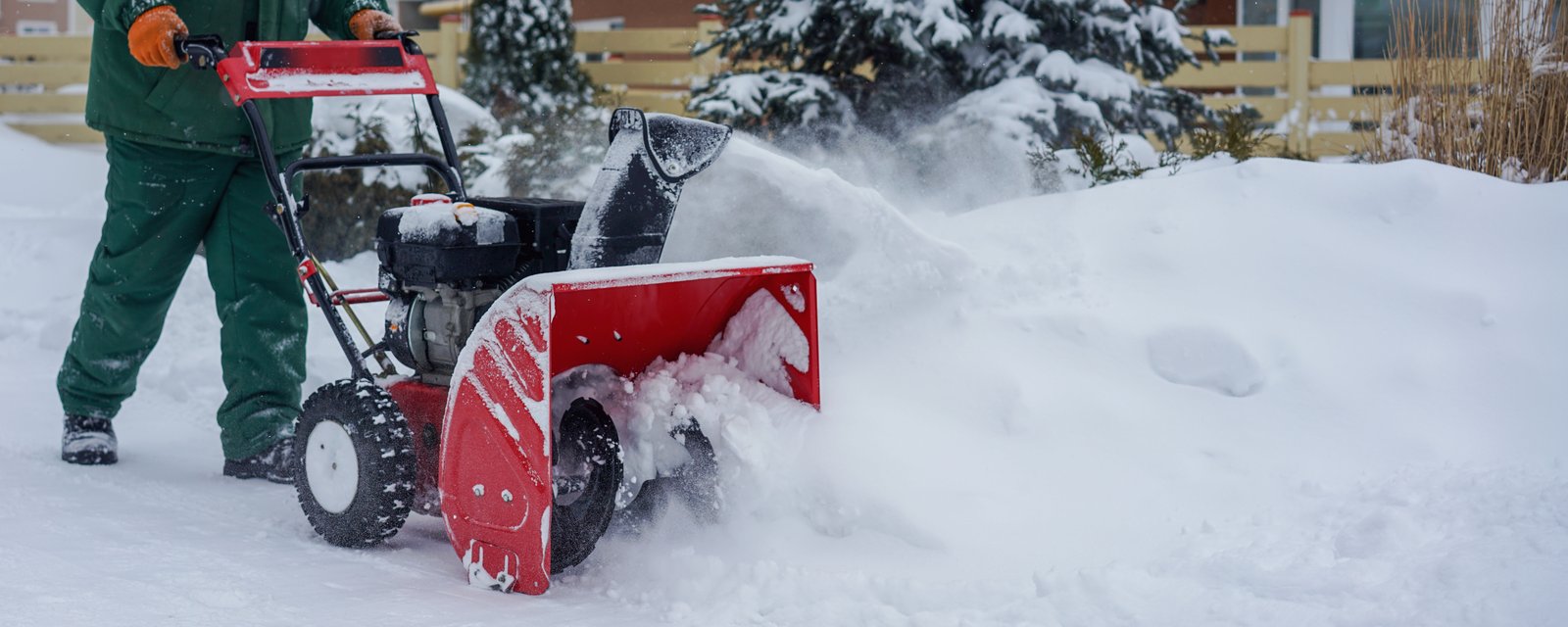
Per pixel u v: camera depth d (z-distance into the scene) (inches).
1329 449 158.1
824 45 357.7
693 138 147.9
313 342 250.4
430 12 865.5
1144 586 123.0
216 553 145.1
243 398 183.6
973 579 131.3
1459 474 145.0
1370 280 182.4
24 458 189.9
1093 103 331.3
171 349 262.7
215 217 184.9
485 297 149.6
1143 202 203.5
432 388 150.9
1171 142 356.8
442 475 138.4
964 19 336.8
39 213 431.2
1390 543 128.8
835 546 140.9
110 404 192.1
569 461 141.9
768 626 120.4
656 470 147.1
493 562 134.3
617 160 144.3
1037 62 341.7
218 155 181.2
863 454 148.7
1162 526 143.1
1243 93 594.9
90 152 631.2
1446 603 113.7
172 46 160.9
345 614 123.8
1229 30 530.6
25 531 150.4
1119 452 158.2
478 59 567.2
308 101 189.0
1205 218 196.2
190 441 211.0
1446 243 189.2
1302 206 197.3
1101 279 186.4
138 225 180.7
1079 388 167.3
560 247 151.2
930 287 179.6
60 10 1000.2
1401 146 247.0
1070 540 140.6
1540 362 168.4
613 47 594.2
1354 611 113.9
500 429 131.8
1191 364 170.2
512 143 340.8
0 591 126.6
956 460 154.3
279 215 156.4
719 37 379.2
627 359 153.1
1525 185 200.8
